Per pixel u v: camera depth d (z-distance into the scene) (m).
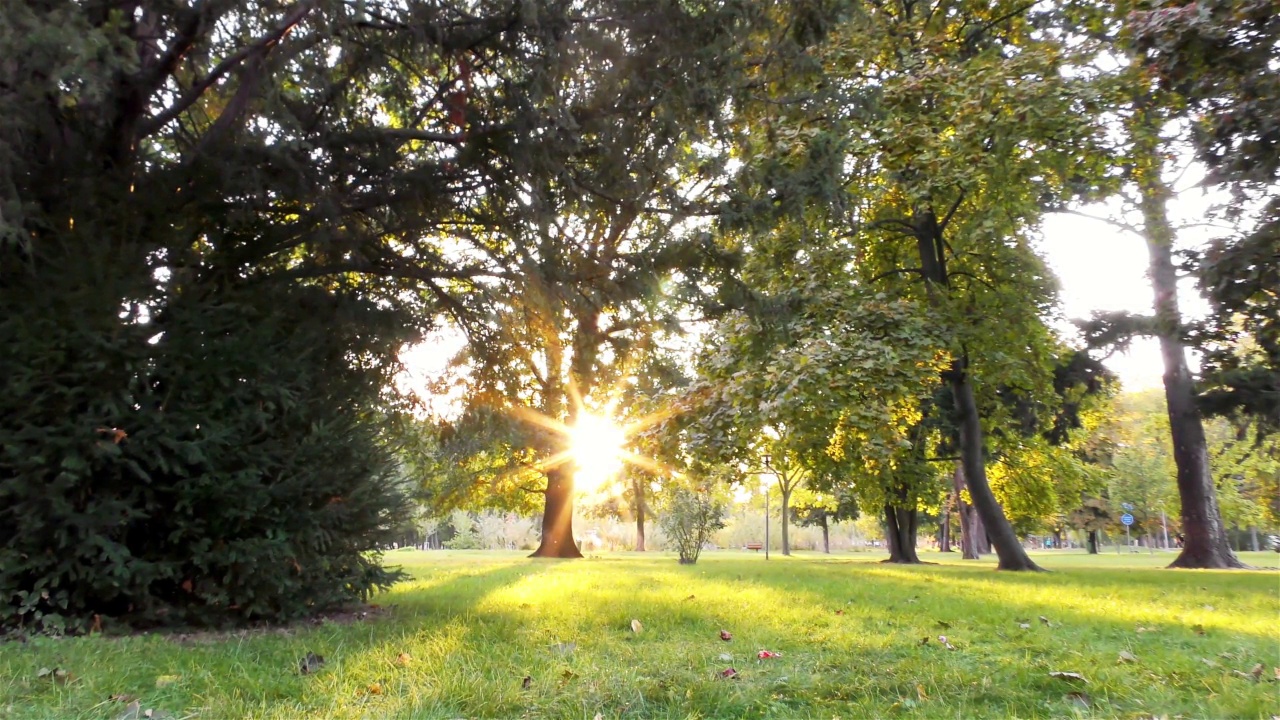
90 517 6.05
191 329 6.62
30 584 6.14
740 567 18.02
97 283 6.23
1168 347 23.48
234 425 6.68
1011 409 21.62
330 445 7.25
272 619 7.05
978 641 6.16
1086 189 16.05
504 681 4.34
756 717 3.88
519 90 7.25
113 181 6.82
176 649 5.45
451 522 50.88
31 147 6.27
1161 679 4.70
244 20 6.69
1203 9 9.97
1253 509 40.22
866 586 11.51
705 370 15.11
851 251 15.94
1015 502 24.55
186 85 7.80
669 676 4.46
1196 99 11.24
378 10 7.07
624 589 10.42
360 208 7.98
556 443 15.85
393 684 4.34
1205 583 13.43
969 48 17.34
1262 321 12.79
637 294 8.43
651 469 15.91
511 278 8.77
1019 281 18.00
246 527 6.72
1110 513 52.28
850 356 14.23
